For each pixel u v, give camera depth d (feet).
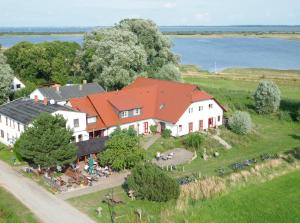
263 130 291.99
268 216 157.69
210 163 222.48
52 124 193.36
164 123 262.26
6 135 250.78
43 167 198.29
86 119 240.32
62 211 159.43
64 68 414.82
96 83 326.65
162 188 168.45
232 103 355.15
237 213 160.15
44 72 408.26
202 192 178.09
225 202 169.89
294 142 263.08
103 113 250.57
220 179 192.44
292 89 444.96
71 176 197.26
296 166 211.82
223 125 281.95
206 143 245.65
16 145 212.64
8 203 165.68
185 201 169.17
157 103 271.69
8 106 256.11
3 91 312.71
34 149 185.98
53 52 428.15
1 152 235.40
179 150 239.09
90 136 242.17
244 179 193.88
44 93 296.30
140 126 261.44
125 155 204.44
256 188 184.34
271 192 179.93
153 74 372.38
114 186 187.11
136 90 275.39
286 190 181.98
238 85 469.16
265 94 327.06
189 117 261.85
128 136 213.66
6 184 186.70
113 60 343.46
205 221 153.38
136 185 172.45
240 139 262.06
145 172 172.24
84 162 216.13
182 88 272.31
